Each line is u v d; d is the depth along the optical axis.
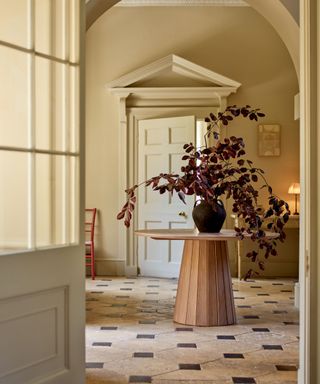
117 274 8.78
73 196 3.16
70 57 3.18
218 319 5.49
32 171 2.94
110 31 8.84
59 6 3.10
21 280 2.78
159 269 8.59
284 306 6.43
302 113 2.83
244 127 8.66
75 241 3.15
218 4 8.73
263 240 4.98
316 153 2.76
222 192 5.32
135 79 8.59
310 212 2.76
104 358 4.42
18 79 2.90
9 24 2.85
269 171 8.62
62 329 3.05
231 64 8.73
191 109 8.71
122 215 5.18
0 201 2.79
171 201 8.47
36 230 2.95
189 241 5.67
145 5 8.79
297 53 6.07
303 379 2.80
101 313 6.06
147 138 8.68
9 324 2.74
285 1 5.59
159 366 4.22
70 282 3.08
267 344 4.83
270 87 8.68
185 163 8.29
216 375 4.02
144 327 5.43
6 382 2.72
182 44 8.78
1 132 2.80
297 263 8.57
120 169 8.78
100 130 8.82
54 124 3.08
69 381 3.07
